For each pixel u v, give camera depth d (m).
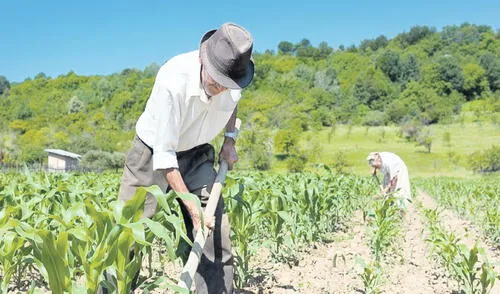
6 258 3.27
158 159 3.22
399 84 128.88
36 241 2.54
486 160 56.84
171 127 3.22
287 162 54.34
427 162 68.81
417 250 7.45
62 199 5.18
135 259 2.82
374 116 103.19
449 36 157.62
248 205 4.34
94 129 100.50
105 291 3.20
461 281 5.30
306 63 155.38
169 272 5.38
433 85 119.44
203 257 3.61
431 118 97.81
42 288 4.55
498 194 12.78
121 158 53.97
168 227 3.54
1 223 3.27
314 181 8.01
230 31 3.15
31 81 146.25
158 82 3.26
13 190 5.06
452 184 18.08
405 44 166.50
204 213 3.27
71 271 3.04
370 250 7.18
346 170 58.50
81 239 2.62
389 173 10.46
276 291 4.71
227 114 3.54
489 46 146.88
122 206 2.67
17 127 108.38
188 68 3.25
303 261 6.18
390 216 6.77
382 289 5.12
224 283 3.64
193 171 3.63
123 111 113.62
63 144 77.75
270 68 145.50
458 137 85.06
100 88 130.75
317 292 4.81
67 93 131.88
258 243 5.55
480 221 10.62
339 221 10.16
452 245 4.78
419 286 5.25
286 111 100.06
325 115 104.06
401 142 83.56
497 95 115.12
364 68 142.00
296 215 6.32
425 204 18.58
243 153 55.72
